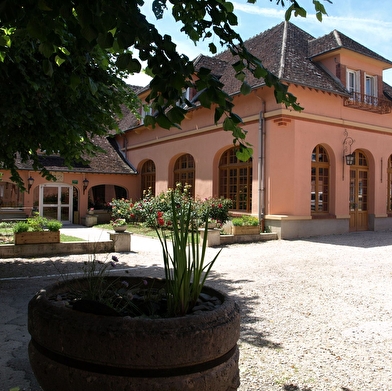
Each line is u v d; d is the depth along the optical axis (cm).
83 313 217
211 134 1695
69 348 209
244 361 382
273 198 1421
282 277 786
